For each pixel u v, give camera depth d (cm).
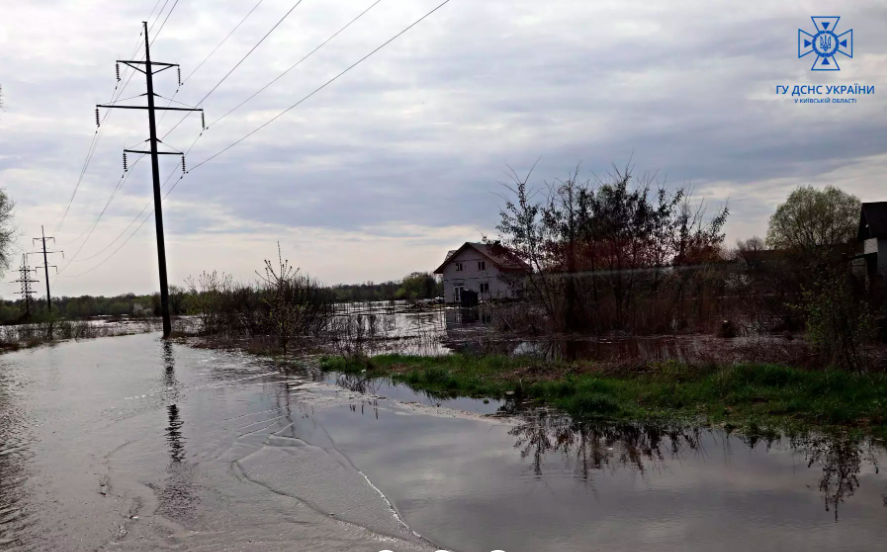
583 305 1966
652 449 653
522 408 887
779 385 855
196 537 463
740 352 1216
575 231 1970
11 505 550
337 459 664
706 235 1973
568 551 415
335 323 2659
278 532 467
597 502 504
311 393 1104
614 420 787
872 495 499
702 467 585
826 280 1027
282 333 1967
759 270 1767
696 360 1084
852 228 4278
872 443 633
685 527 448
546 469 597
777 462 591
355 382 1207
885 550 402
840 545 411
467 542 436
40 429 884
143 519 505
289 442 750
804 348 1171
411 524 473
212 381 1309
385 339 2148
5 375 1633
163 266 3014
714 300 1908
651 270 1928
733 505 487
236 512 514
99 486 601
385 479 589
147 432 834
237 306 2858
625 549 415
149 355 2070
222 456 697
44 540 466
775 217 4672
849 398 768
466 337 2066
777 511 472
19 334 4056
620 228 1941
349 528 469
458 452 673
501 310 2423
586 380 970
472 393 1014
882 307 1195
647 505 493
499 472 594
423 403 965
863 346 1076
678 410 811
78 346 2831
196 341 2609
